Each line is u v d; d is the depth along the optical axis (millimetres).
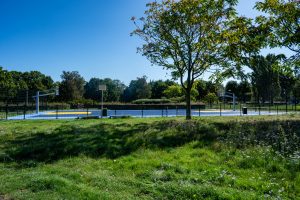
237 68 18875
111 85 99625
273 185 5832
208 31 18969
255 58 18297
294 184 5906
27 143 10719
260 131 11508
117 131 13125
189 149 9320
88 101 60094
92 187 5953
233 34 16094
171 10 19141
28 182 6156
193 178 6367
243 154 8062
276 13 14797
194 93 51844
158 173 6820
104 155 8875
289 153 7902
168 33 19516
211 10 18984
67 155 8969
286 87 72125
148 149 9453
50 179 6176
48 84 93562
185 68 20578
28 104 49312
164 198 5363
